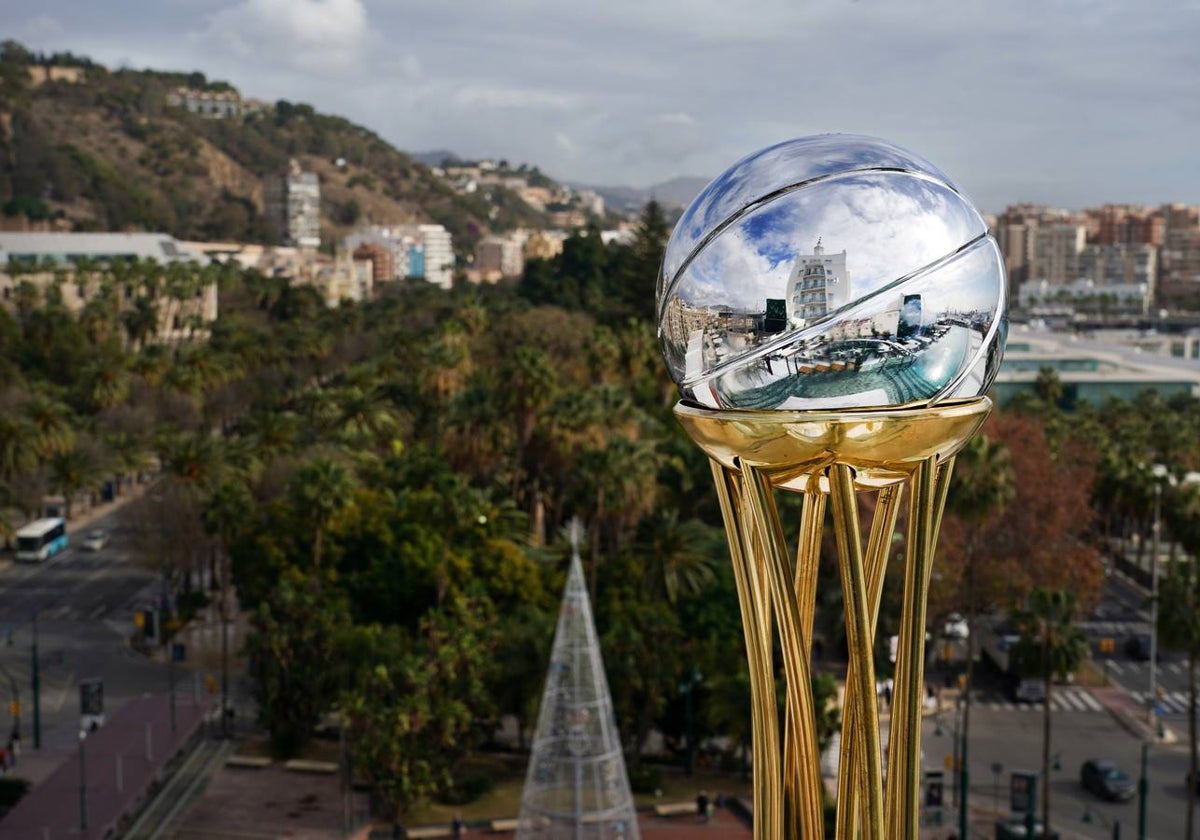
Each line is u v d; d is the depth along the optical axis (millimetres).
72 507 103938
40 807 45250
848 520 6344
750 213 6156
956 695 62844
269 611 54719
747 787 51531
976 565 59062
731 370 6309
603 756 42531
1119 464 79938
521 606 56188
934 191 6133
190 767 52500
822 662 61594
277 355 126875
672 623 53406
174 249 197500
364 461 81875
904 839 6176
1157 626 46188
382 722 45562
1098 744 56688
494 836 46938
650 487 58906
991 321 6273
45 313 123062
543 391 72312
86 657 67125
